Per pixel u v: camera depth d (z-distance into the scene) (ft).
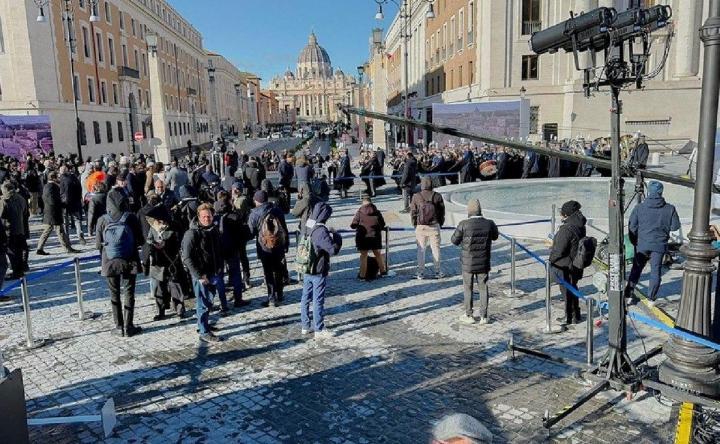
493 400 17.61
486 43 105.70
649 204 25.11
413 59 189.06
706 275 16.39
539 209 48.19
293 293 29.22
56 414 17.39
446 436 7.13
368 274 31.22
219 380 19.49
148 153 101.40
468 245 23.54
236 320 25.44
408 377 19.35
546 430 15.76
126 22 162.09
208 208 23.27
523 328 23.54
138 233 25.59
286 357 21.29
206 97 276.62
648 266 31.99
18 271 32.12
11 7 107.55
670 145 104.99
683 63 103.65
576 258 22.40
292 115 523.70
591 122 102.94
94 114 134.92
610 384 17.40
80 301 25.82
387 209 55.93
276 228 26.68
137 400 18.21
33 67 110.22
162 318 25.88
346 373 19.79
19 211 31.81
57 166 56.85
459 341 22.36
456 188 57.06
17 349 22.58
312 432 16.07
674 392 16.30
